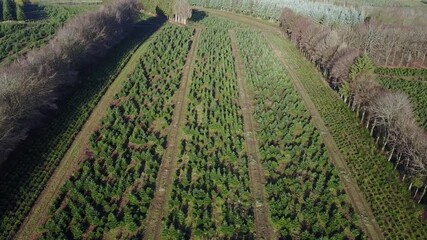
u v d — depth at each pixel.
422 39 129.50
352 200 66.19
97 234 57.06
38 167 68.69
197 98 96.50
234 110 91.25
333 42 113.88
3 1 140.50
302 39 133.00
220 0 193.12
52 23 137.38
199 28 157.38
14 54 112.69
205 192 65.50
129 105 88.75
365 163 75.38
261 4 181.75
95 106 89.94
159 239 57.12
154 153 74.88
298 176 70.12
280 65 120.12
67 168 69.50
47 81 82.62
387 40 129.38
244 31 156.12
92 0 178.25
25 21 139.12
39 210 60.66
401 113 76.19
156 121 85.75
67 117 83.62
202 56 124.44
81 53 103.62
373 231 60.41
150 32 147.00
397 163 72.94
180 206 62.78
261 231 59.22
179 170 70.62
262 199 65.19
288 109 93.38
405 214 63.59
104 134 78.69
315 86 108.50
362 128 87.06
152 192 64.81
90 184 64.94
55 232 56.84
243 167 71.50
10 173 66.69
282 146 79.25
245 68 117.44
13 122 71.25
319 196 66.19
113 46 127.69
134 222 58.47
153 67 112.31
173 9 162.75
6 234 56.44
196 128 81.06
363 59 94.00
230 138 80.62
